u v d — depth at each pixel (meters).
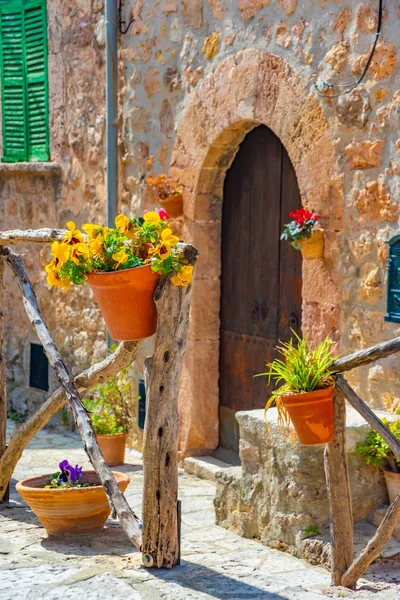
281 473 5.42
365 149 5.66
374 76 5.58
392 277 5.43
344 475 4.42
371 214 5.64
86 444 4.46
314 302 6.08
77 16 8.80
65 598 3.97
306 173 6.13
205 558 5.18
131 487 6.96
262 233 6.99
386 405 5.55
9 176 10.16
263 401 7.04
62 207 9.28
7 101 9.95
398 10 5.40
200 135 7.24
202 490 6.95
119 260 4.10
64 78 9.09
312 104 6.04
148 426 4.31
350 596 4.20
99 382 4.98
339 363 4.24
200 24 7.17
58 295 9.46
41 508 5.11
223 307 7.50
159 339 4.27
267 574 4.82
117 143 8.30
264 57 6.47
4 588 4.13
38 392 9.95
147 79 7.86
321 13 5.96
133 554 4.73
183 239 7.52
